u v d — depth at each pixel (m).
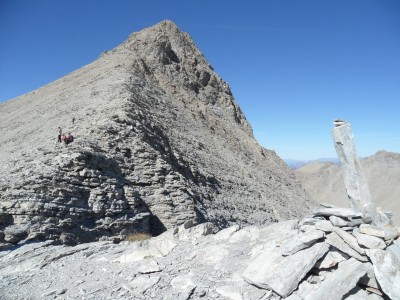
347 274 8.29
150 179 29.91
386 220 9.89
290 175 88.81
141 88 59.06
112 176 26.80
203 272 10.90
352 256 8.82
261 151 84.19
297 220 12.89
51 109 59.59
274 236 12.29
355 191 9.51
